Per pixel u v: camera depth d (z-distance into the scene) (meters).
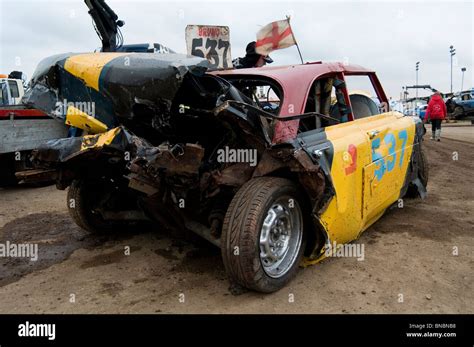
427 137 14.76
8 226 5.05
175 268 3.64
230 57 5.21
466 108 23.27
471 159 9.31
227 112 2.80
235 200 2.98
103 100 3.11
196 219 3.53
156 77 2.87
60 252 4.11
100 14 4.05
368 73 4.67
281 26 4.43
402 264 3.61
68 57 3.28
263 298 3.05
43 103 3.30
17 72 11.48
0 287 3.37
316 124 3.62
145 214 4.03
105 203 4.31
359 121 4.05
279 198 3.05
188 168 2.85
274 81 3.35
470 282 3.29
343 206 3.34
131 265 3.73
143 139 3.08
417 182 5.32
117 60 3.08
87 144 3.02
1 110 6.70
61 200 6.44
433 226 4.55
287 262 3.20
